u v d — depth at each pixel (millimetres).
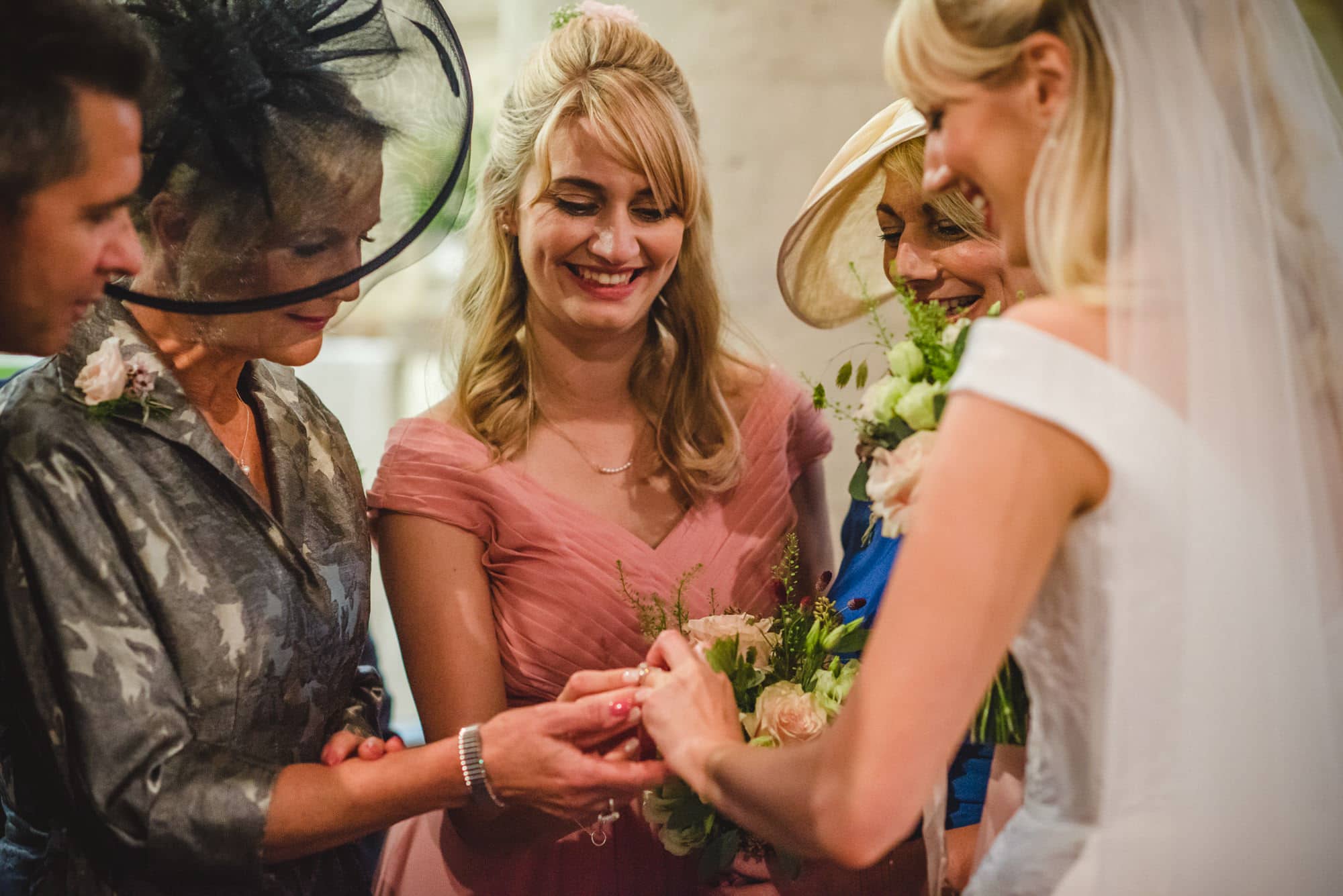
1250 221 1134
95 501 1393
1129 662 1098
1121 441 1053
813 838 1123
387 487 1949
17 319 1246
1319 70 1255
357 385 3891
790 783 1161
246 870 1399
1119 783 1146
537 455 2029
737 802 1259
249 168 1362
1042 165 1157
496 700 1888
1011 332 1107
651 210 1875
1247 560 1083
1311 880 1137
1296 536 1106
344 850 1696
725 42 3867
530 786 1492
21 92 1148
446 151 1499
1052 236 1153
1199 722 1104
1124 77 1123
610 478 2053
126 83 1227
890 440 1394
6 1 1147
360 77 1432
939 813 1409
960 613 1042
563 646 1922
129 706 1368
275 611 1506
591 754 1526
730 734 1399
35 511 1360
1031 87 1153
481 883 1934
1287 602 1102
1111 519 1072
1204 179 1121
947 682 1043
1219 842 1124
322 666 1602
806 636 1649
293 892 1546
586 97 1802
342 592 1656
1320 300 1169
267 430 1628
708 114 3893
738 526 2064
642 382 2080
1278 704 1110
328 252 1425
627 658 1944
